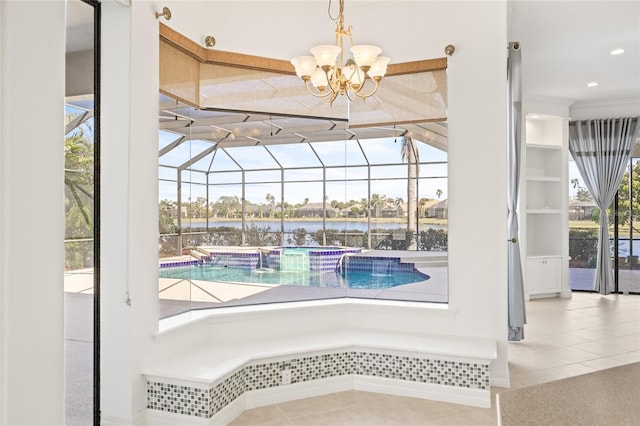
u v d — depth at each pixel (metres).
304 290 4.15
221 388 2.98
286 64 3.96
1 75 1.10
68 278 2.71
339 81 2.95
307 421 3.06
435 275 4.00
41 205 1.20
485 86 3.69
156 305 3.14
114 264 2.88
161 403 2.96
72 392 2.75
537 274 7.22
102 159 2.90
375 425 3.00
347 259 4.19
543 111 7.25
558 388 1.22
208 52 3.70
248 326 3.76
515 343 4.91
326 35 4.00
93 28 2.87
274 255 4.09
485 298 3.69
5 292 1.11
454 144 3.77
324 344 3.58
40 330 1.19
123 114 2.88
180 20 3.42
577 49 5.18
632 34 4.77
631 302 7.05
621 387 1.23
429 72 3.89
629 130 7.42
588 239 7.86
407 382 3.47
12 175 1.12
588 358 4.39
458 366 3.34
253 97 3.91
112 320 2.89
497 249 3.66
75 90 2.75
